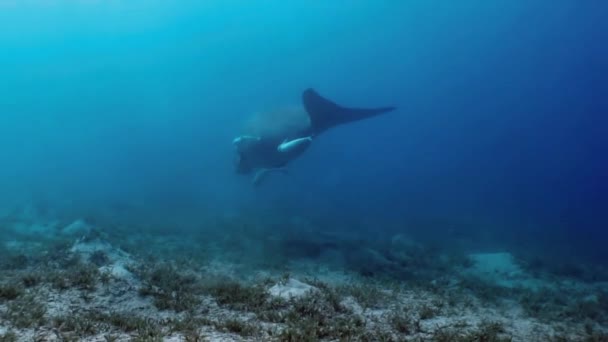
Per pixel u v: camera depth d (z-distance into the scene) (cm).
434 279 978
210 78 13688
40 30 10044
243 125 1220
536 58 11531
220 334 447
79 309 527
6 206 1759
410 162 14275
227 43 11406
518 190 7306
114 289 611
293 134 1100
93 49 11231
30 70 11238
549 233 2267
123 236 1166
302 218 1847
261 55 12319
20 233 1155
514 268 1158
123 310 545
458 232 1878
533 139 16338
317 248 1143
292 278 817
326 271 954
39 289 588
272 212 1986
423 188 5531
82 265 734
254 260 987
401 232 1758
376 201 3262
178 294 628
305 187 3956
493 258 1239
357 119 1160
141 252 969
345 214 2228
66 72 11538
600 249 1908
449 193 4938
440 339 512
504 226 2306
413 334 539
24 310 489
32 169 4747
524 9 8925
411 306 691
